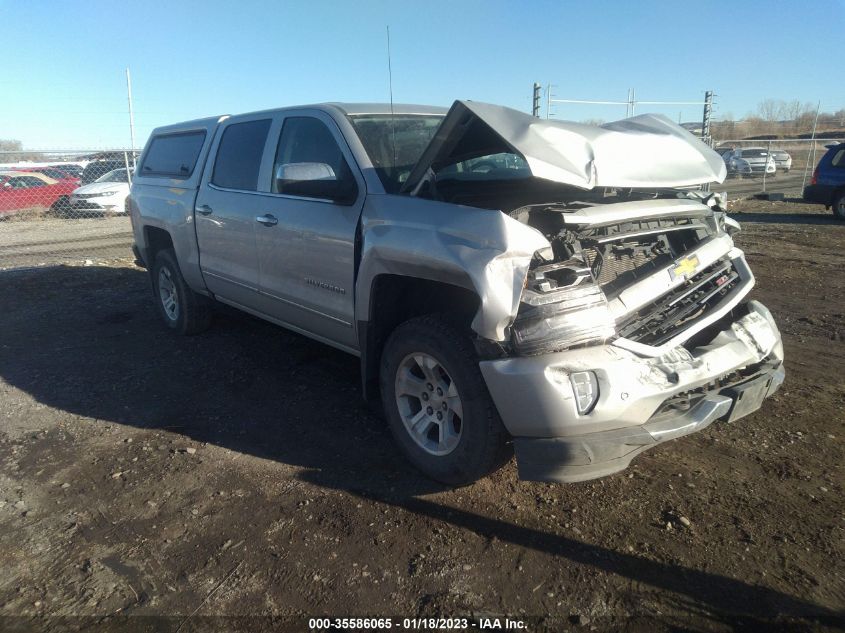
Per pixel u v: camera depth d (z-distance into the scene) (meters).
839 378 4.70
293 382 4.87
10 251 11.63
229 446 3.86
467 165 4.06
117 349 5.71
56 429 4.13
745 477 3.40
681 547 2.84
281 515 3.14
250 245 4.55
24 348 5.77
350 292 3.71
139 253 6.42
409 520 3.07
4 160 23.50
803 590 2.57
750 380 3.19
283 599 2.57
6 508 3.24
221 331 6.16
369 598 2.57
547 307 2.71
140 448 3.85
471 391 2.98
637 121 3.86
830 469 3.46
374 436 3.97
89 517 3.15
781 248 10.45
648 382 2.79
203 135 5.40
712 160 3.59
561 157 2.80
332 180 3.67
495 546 2.88
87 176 18.19
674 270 3.23
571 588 2.61
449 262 2.86
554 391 2.67
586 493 3.28
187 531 3.03
